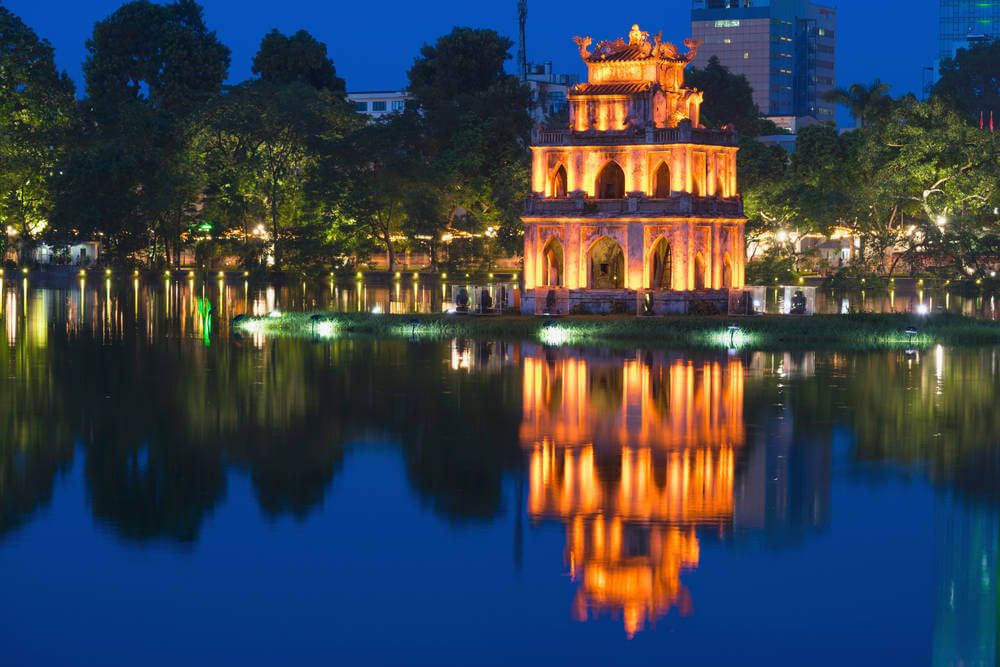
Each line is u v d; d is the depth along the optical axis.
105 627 26.28
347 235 159.00
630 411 48.31
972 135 148.25
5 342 71.69
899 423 46.12
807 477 37.72
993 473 38.28
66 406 48.81
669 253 90.69
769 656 25.14
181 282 143.62
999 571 29.61
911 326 78.62
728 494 35.75
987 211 149.75
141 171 160.25
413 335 77.25
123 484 36.47
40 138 162.50
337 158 158.75
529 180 160.88
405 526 32.53
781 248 153.75
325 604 27.48
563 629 26.31
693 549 31.02
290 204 167.25
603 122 90.31
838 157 166.00
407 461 39.44
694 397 51.78
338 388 53.84
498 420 46.25
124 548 30.78
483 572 29.34
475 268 167.62
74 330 79.50
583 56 92.00
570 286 88.88
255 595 27.95
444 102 187.62
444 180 163.75
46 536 31.66
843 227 153.25
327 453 40.59
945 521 33.31
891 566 29.95
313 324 80.19
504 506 34.41
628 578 29.05
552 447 41.56
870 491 36.25
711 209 89.75
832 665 24.77
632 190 88.88
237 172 162.00
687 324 78.69
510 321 81.69
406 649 25.33
